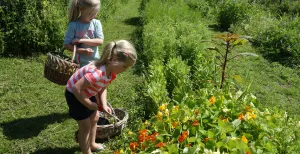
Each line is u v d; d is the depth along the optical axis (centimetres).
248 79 288
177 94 206
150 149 158
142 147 161
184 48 306
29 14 310
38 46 315
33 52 313
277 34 379
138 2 653
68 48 202
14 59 300
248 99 198
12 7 310
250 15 471
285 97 264
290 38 366
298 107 248
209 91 210
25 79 268
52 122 216
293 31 382
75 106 167
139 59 321
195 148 145
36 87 257
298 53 343
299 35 371
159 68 246
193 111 177
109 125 190
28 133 204
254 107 190
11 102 235
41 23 314
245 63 325
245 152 145
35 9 316
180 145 158
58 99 243
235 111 180
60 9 349
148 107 218
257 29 418
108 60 159
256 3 550
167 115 176
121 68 159
